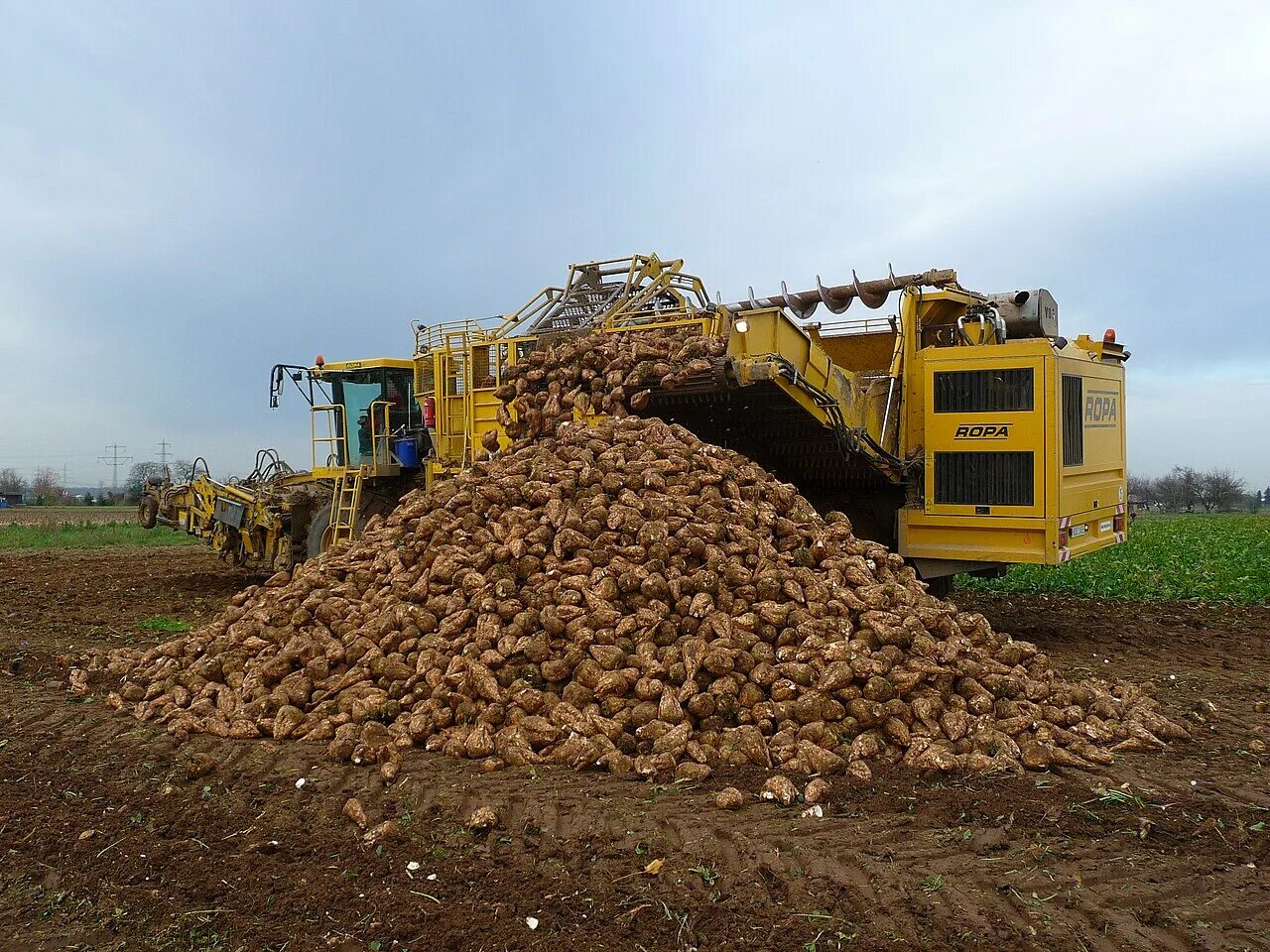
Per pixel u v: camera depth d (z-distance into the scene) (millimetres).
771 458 9891
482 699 5855
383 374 14164
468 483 7547
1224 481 56625
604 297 11633
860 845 4355
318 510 14484
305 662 6559
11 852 4617
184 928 3865
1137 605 12656
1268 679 7973
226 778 5465
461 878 4160
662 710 5512
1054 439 8656
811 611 5961
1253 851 4316
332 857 4426
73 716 6781
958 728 5473
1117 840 4438
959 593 13805
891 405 9758
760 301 11500
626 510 6637
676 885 4031
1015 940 3590
